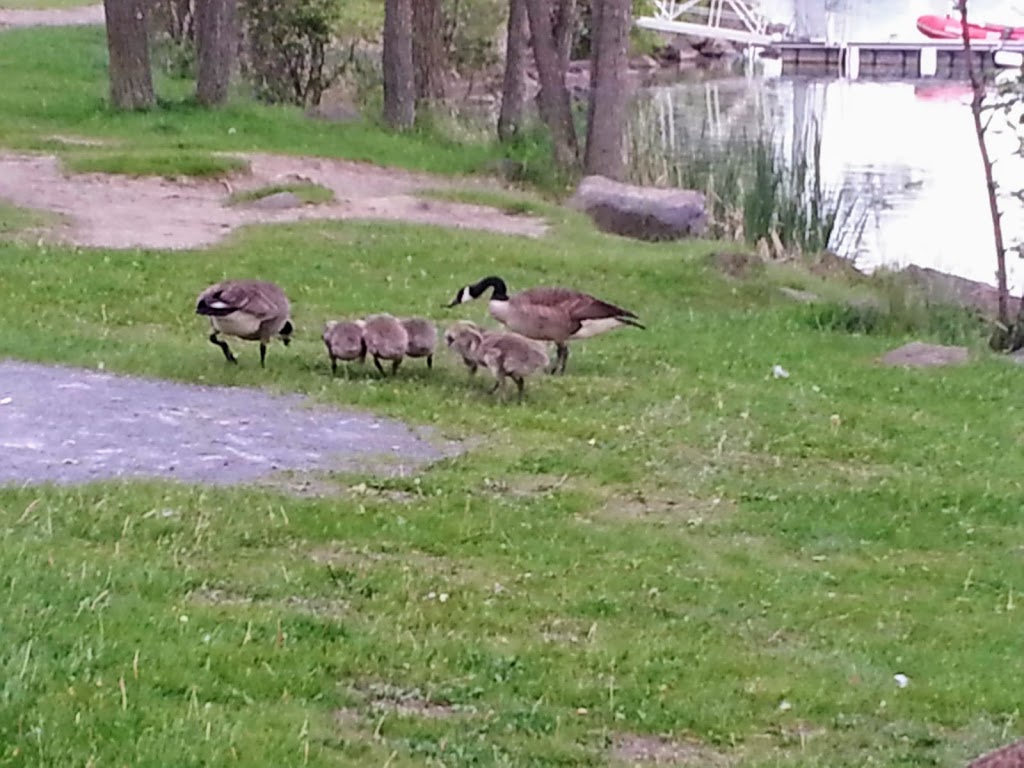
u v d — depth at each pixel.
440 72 33.47
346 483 10.34
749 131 33.84
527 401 13.12
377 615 7.99
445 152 28.03
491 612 8.23
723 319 17.61
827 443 12.52
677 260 19.72
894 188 30.14
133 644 6.92
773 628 8.52
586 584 8.87
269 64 32.78
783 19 63.31
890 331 17.66
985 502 11.18
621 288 18.47
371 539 9.26
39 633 6.80
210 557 8.60
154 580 7.97
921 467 12.10
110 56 28.34
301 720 6.40
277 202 21.56
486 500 10.34
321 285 17.08
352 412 12.21
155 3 36.97
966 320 18.02
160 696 6.40
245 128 27.52
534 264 18.98
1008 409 14.16
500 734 6.70
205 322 15.14
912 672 8.03
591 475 11.18
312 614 7.82
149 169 22.48
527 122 31.28
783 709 7.35
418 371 13.98
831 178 30.94
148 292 16.02
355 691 7.01
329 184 23.64
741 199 24.19
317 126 28.77
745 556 9.73
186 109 28.64
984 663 8.22
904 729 7.26
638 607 8.59
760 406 13.58
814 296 19.14
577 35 44.56
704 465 11.70
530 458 11.39
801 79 52.66
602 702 7.18
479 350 13.19
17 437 10.62
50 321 14.40
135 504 9.26
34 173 22.16
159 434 11.06
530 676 7.39
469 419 12.32
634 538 9.86
